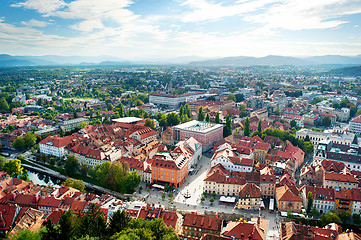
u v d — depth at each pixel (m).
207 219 178.00
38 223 180.62
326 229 163.00
